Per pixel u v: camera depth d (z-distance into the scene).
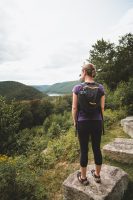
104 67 20.84
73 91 3.55
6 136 13.44
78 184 3.89
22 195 4.40
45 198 4.39
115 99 12.02
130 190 4.17
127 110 10.46
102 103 3.54
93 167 4.54
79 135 3.52
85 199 3.63
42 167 5.85
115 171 4.30
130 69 19.61
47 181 5.02
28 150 10.45
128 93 11.02
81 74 3.74
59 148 6.72
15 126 14.12
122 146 5.68
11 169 4.48
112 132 8.12
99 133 3.51
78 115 3.52
